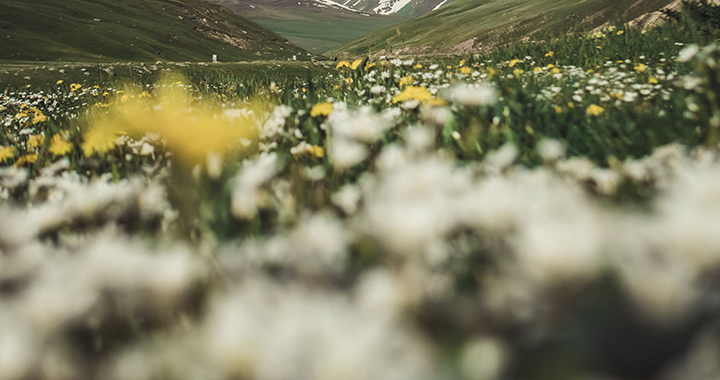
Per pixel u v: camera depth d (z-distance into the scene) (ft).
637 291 0.92
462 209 1.67
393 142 7.75
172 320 1.66
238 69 83.05
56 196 5.11
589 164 5.19
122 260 1.73
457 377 1.14
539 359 1.06
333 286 1.78
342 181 5.92
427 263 1.59
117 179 6.93
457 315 1.28
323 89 23.30
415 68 26.45
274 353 1.03
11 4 178.29
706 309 0.88
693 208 1.06
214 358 1.10
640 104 12.29
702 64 9.50
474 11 458.50
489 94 8.10
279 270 2.08
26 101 34.55
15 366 1.35
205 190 4.72
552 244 1.06
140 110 6.72
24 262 2.06
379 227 1.73
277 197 4.92
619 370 0.93
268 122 8.72
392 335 1.13
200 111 5.85
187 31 228.43
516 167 4.85
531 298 1.08
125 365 1.45
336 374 0.95
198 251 2.93
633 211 1.33
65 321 1.51
